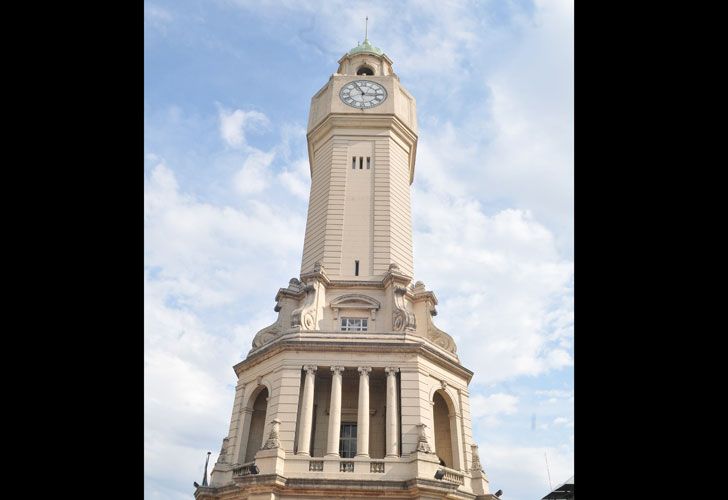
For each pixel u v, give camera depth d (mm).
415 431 37594
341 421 40938
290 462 36125
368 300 44594
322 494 34906
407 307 46312
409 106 57969
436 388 40875
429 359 40969
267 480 34406
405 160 54906
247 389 42625
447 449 42094
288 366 39719
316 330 42375
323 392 41781
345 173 51594
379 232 48531
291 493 35000
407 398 38625
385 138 53625
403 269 48375
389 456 36469
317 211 50812
